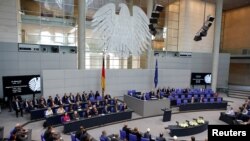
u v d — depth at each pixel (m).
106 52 18.56
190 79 21.64
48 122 11.25
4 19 14.58
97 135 10.82
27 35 16.00
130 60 19.89
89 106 12.81
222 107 17.23
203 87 22.84
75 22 17.70
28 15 15.91
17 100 12.70
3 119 12.01
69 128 10.74
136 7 19.48
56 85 15.21
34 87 14.34
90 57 18.14
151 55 20.55
